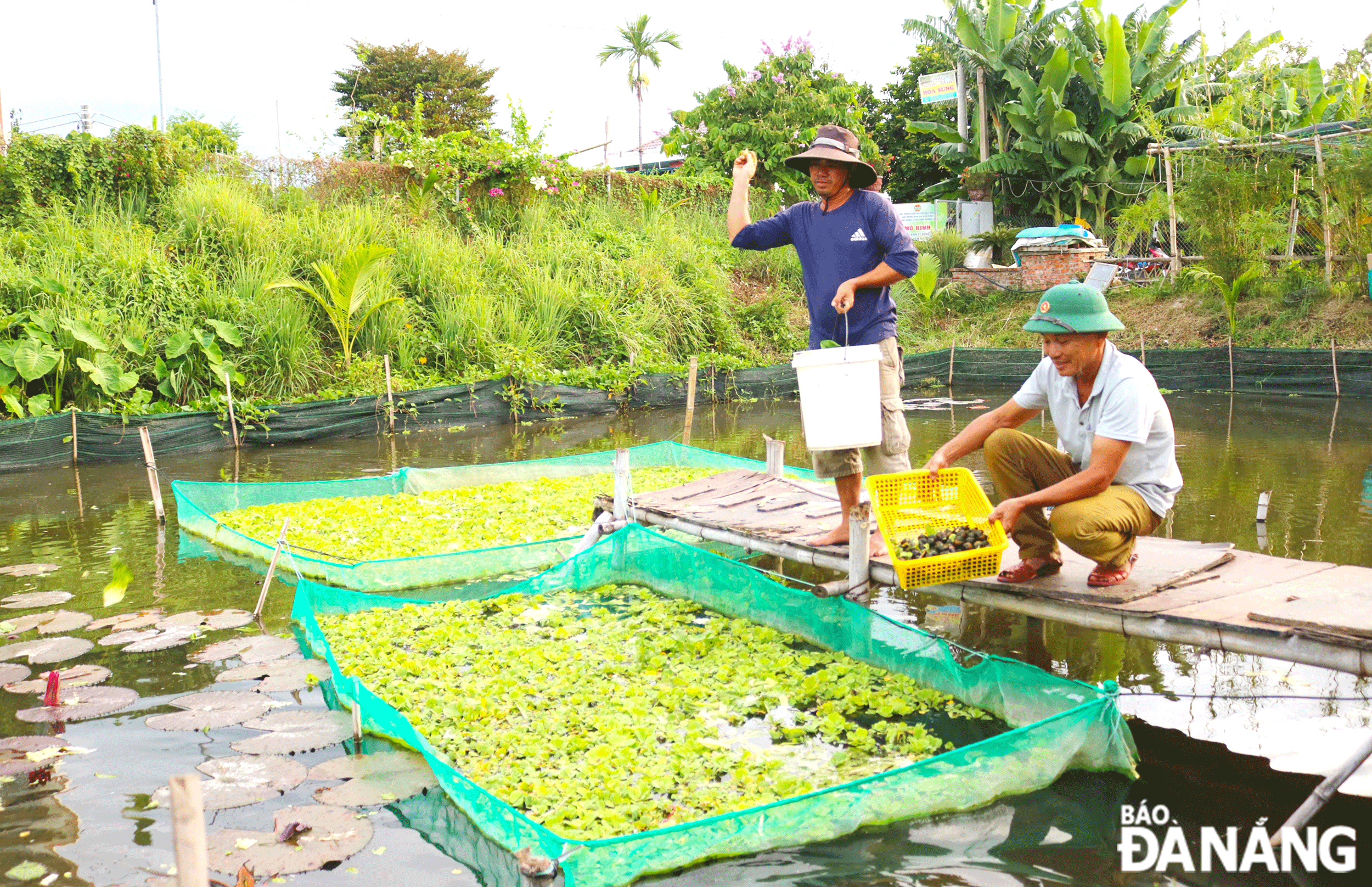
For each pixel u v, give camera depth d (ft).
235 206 49.78
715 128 79.56
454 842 11.14
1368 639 11.16
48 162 49.44
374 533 25.20
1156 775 12.48
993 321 65.87
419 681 15.55
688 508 21.33
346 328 47.09
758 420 49.21
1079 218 72.49
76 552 24.44
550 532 25.00
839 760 12.63
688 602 19.81
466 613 19.10
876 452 16.61
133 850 10.99
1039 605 14.24
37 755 13.26
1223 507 25.98
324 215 53.93
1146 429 12.80
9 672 16.37
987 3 76.28
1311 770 12.49
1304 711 14.21
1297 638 11.71
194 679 16.03
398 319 50.14
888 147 101.81
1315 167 53.52
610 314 56.95
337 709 14.79
